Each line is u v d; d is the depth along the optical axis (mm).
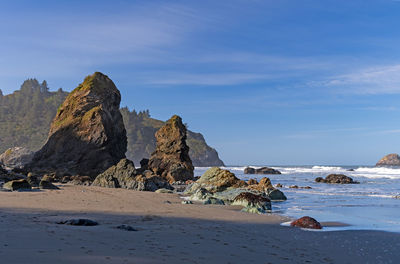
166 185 36906
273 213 18875
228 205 21922
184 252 7766
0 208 15156
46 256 6324
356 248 9930
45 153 54125
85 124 54219
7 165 74750
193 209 18078
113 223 12195
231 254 7965
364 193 34188
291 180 62375
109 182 34375
